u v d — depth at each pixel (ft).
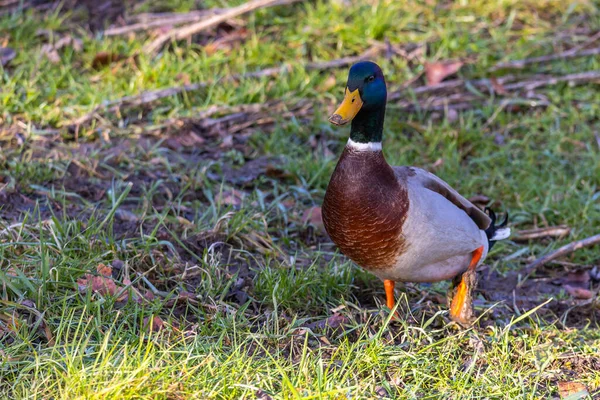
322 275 28.12
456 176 36.78
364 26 45.24
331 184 24.58
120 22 45.57
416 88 42.50
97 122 37.76
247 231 30.58
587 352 25.18
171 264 27.50
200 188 34.37
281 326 25.68
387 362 23.48
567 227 34.30
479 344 24.68
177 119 38.37
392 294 26.53
